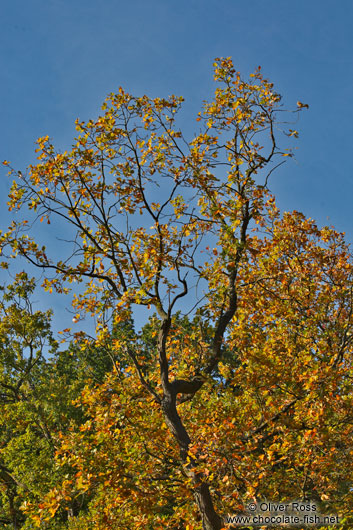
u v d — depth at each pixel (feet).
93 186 34.27
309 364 32.37
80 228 33.96
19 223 32.32
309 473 32.40
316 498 33.24
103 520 31.89
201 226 35.14
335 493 34.78
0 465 66.95
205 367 34.71
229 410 33.35
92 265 34.04
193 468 27.20
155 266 32.42
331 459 31.32
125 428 33.19
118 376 35.19
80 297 34.09
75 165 33.99
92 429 33.55
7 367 75.25
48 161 33.50
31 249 32.22
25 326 72.43
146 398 34.60
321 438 30.17
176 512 31.60
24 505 30.37
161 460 33.60
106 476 28.78
